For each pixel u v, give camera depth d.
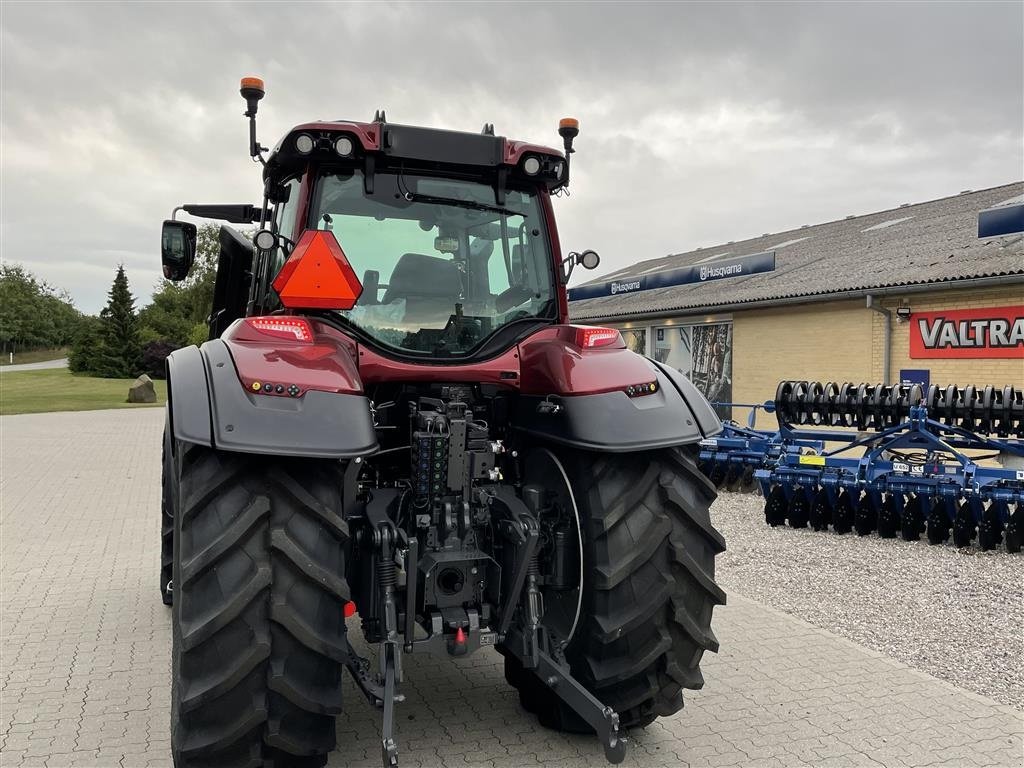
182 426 2.41
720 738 3.27
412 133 3.19
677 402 3.03
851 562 6.34
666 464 3.00
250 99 3.40
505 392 3.41
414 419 3.05
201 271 50.00
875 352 12.95
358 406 2.58
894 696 3.69
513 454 3.39
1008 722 3.43
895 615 4.98
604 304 24.44
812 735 3.30
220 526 2.43
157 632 4.59
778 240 24.34
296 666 2.45
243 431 2.40
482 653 4.34
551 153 3.37
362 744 3.22
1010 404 6.86
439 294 3.29
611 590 2.84
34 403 27.19
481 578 2.91
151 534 7.30
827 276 15.15
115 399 29.38
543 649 2.99
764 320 15.41
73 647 4.34
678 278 16.97
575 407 2.92
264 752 2.51
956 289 11.48
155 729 3.36
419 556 2.89
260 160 3.46
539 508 3.12
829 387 7.94
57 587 5.53
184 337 52.00
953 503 6.98
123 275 48.47
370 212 3.23
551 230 3.51
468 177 3.37
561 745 3.21
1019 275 10.55
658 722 3.42
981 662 4.18
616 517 2.84
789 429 8.48
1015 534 6.59
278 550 2.42
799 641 4.43
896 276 12.80
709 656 4.19
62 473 11.30
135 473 11.34
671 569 2.91
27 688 3.79
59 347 96.25
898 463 7.19
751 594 5.46
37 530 7.47
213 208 4.59
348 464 2.95
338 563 2.53
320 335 2.89
